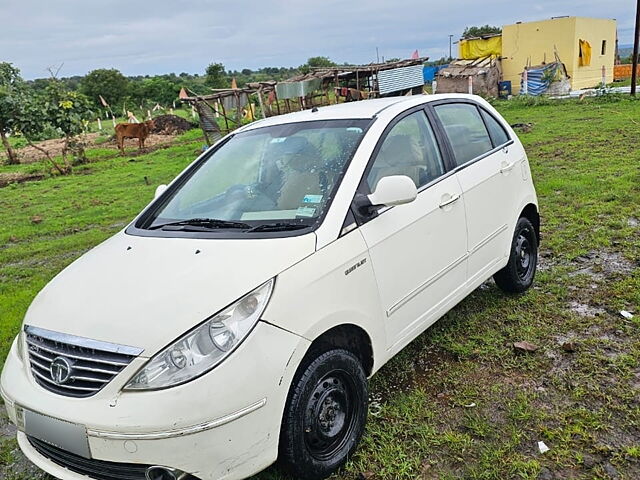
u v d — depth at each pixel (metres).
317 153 3.47
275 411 2.49
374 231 3.12
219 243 2.97
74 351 2.51
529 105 23.53
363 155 3.32
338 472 2.90
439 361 3.90
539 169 9.95
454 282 3.83
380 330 3.13
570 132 14.28
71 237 9.18
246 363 2.40
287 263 2.71
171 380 2.32
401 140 3.64
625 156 10.18
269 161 3.63
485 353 3.92
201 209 3.50
